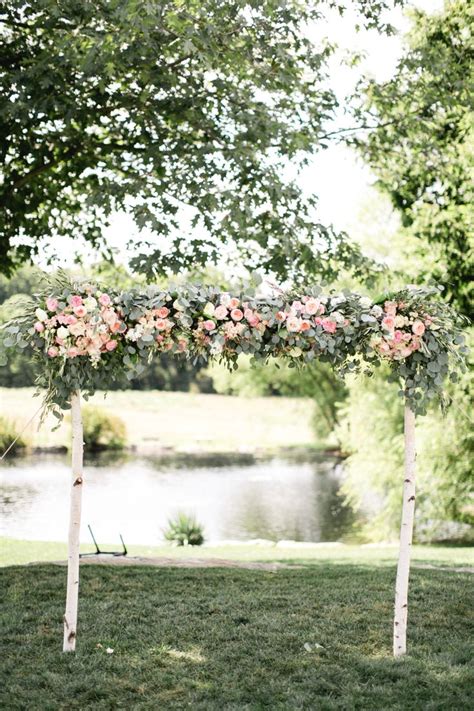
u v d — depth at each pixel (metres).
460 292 13.47
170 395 58.19
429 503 16.58
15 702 4.29
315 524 19.23
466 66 11.11
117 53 8.01
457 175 12.09
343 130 10.71
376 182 14.21
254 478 27.94
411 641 5.41
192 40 8.26
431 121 11.15
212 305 5.18
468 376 13.64
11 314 5.10
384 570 8.41
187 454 36.16
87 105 9.02
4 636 5.38
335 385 34.56
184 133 9.48
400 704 4.28
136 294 5.18
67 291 5.04
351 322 5.26
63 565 8.05
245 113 8.98
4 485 24.19
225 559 9.24
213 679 4.70
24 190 9.88
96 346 5.01
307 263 9.62
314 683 4.58
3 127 8.95
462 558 10.09
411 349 5.20
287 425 48.50
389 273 10.56
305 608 6.24
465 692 4.43
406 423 5.31
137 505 21.20
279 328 5.25
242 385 38.72
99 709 4.25
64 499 21.77
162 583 7.10
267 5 8.31
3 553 10.36
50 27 8.51
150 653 5.10
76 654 5.00
